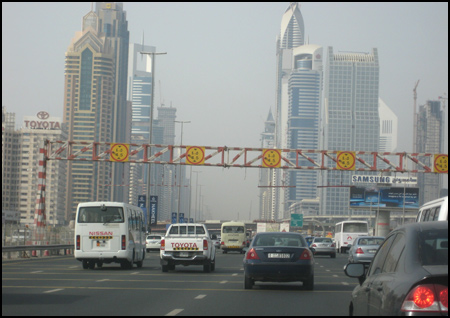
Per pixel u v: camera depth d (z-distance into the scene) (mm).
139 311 14766
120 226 31703
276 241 21281
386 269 8562
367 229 78125
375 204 113750
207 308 15523
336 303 16875
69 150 50281
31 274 27203
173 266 31875
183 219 127375
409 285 7207
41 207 49094
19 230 43938
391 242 8945
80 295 18375
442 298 6969
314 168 50688
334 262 47125
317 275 29812
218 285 22516
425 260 7668
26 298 17391
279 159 50562
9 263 37062
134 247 33062
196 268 34594
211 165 50438
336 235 84750
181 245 29594
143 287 21328
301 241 21312
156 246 65000
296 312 14852
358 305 9531
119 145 50000
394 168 51625
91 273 28531
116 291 19719
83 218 31828
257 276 20484
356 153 51219
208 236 31281
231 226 69375
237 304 16469
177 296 18406
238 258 51031
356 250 38125
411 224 8570
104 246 31641
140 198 80562
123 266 33688
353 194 114250
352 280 26219
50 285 21609
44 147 49562
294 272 20375
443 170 51531
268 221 181750
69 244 54344
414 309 6992
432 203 22984
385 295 7797
